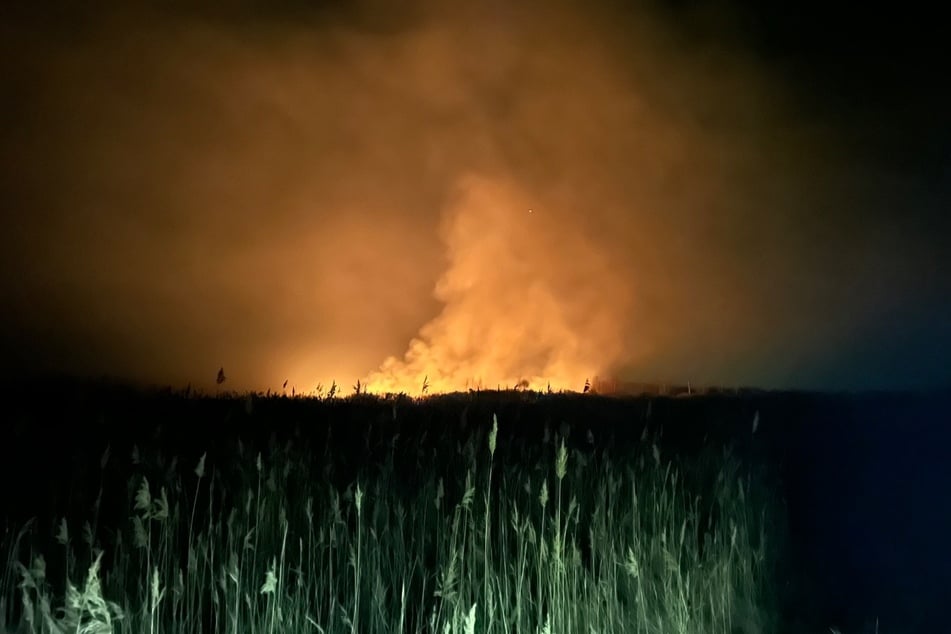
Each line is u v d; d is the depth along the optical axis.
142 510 5.64
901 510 7.97
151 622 4.07
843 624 5.55
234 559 4.40
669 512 5.85
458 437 8.09
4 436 7.87
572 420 11.88
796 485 8.50
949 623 5.58
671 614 4.94
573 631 4.77
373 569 5.07
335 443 8.34
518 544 4.99
